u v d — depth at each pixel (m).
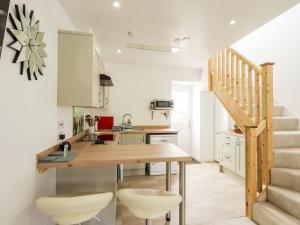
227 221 2.34
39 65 1.58
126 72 4.75
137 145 2.26
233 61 3.42
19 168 1.31
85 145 2.28
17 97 1.28
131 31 2.73
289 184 2.33
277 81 3.59
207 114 5.25
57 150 1.97
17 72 1.28
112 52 3.75
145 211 1.38
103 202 1.22
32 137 1.50
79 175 2.01
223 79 3.75
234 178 3.86
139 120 4.84
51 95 1.89
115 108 4.71
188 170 4.39
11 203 1.21
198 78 5.18
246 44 4.40
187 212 2.54
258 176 2.61
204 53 3.77
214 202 2.83
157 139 4.12
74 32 2.07
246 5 2.03
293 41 3.25
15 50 1.25
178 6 2.07
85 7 2.12
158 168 4.08
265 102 2.52
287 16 3.36
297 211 2.01
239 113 3.19
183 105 5.82
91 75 2.09
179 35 2.85
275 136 2.74
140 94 4.84
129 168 4.11
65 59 2.06
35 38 1.50
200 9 2.13
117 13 2.24
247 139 2.48
